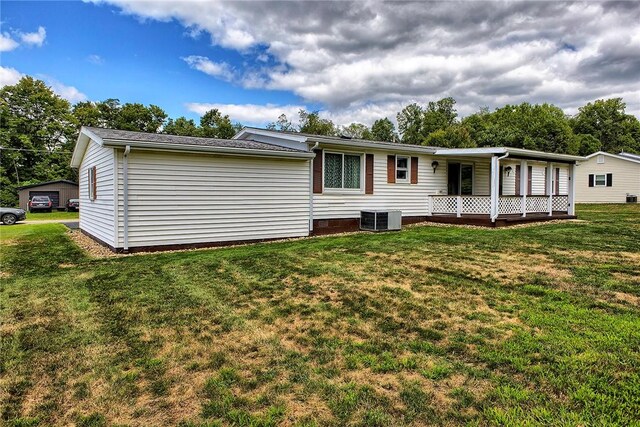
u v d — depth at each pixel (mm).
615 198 26609
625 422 2111
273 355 3090
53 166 37031
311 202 10531
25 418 2299
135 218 7785
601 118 51844
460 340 3295
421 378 2678
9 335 3553
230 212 8938
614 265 6004
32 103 36875
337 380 2676
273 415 2279
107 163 8359
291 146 11125
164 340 3412
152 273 5914
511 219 12508
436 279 5336
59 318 3992
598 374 2641
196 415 2301
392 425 2160
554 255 6918
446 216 13352
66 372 2850
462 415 2234
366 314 3988
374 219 11305
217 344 3314
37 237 11195
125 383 2682
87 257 7391
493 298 4441
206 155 8516
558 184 21031
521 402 2348
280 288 5000
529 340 3236
